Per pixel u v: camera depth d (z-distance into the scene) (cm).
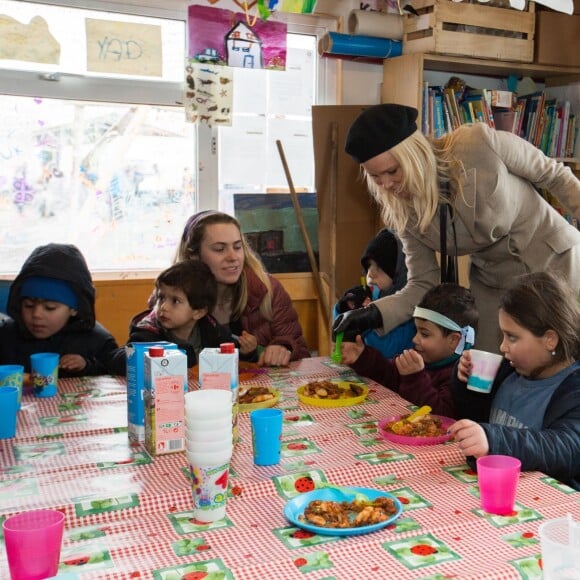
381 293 290
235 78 342
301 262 356
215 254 241
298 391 183
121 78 325
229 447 109
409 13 337
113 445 146
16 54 307
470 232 217
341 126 349
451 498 117
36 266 218
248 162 352
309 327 360
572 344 149
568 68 365
